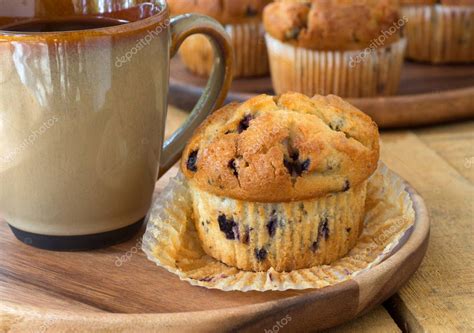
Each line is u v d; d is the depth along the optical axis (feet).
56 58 1.68
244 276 1.78
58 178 1.74
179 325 1.62
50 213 1.77
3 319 1.65
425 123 2.33
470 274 1.77
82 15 1.86
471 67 2.71
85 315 1.63
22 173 1.74
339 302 1.65
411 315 1.69
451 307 1.70
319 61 2.46
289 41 2.46
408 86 2.56
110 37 1.70
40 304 1.67
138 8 1.85
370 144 1.80
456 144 2.24
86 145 1.73
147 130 1.78
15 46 1.67
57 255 1.80
